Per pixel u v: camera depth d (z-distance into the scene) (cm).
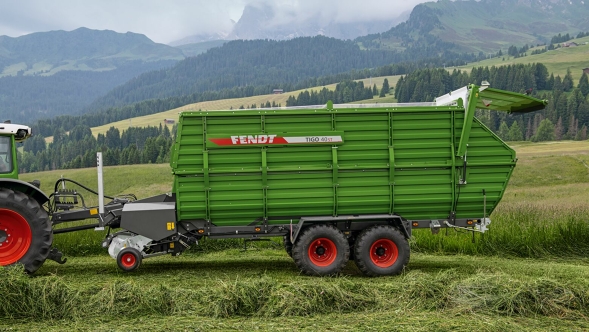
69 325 589
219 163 843
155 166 6006
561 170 5338
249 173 845
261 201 850
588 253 1110
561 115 11819
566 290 667
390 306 659
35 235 798
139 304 639
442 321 598
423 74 17912
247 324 591
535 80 17012
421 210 885
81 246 1098
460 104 877
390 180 865
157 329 568
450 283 720
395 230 862
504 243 1144
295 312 632
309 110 852
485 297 664
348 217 859
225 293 661
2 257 790
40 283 662
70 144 14688
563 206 1797
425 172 874
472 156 880
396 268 855
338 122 859
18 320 609
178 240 865
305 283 702
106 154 9600
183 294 669
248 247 1170
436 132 874
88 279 802
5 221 795
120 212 888
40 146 16912
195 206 845
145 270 893
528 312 641
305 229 855
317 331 564
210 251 1138
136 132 15988
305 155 854
